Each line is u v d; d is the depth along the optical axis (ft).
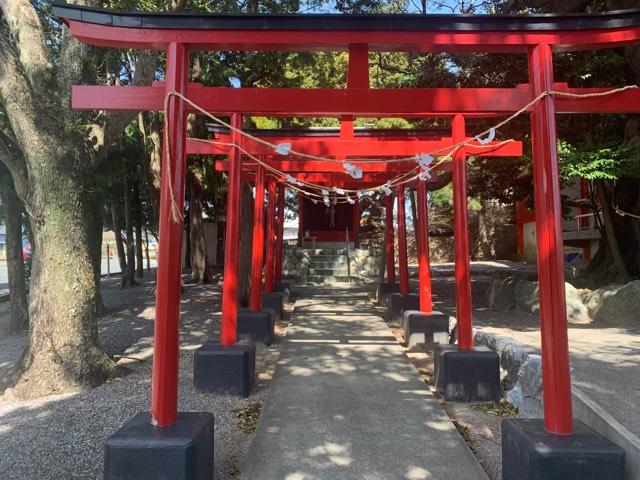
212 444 10.43
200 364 16.56
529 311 31.01
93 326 17.95
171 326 10.25
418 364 20.57
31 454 11.69
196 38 11.10
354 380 17.57
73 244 17.39
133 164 51.49
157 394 9.92
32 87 16.79
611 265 35.99
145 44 11.22
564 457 8.54
